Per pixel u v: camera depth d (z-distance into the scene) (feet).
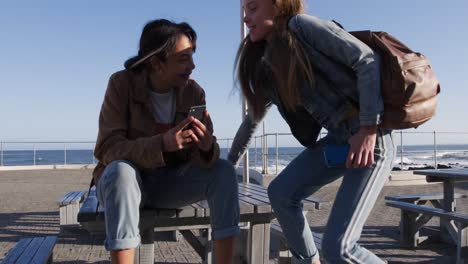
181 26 8.38
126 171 7.06
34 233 21.68
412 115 6.83
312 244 8.76
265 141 49.75
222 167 8.16
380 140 7.33
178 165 8.46
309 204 9.47
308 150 8.80
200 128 7.75
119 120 8.20
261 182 41.60
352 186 7.43
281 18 7.50
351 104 7.36
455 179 16.26
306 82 7.57
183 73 8.40
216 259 8.13
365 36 7.21
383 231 21.71
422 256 17.22
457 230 16.35
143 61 8.39
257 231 10.55
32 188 44.45
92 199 10.79
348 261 7.13
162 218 9.02
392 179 44.39
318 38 7.10
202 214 8.87
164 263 16.22
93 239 20.30
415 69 6.78
